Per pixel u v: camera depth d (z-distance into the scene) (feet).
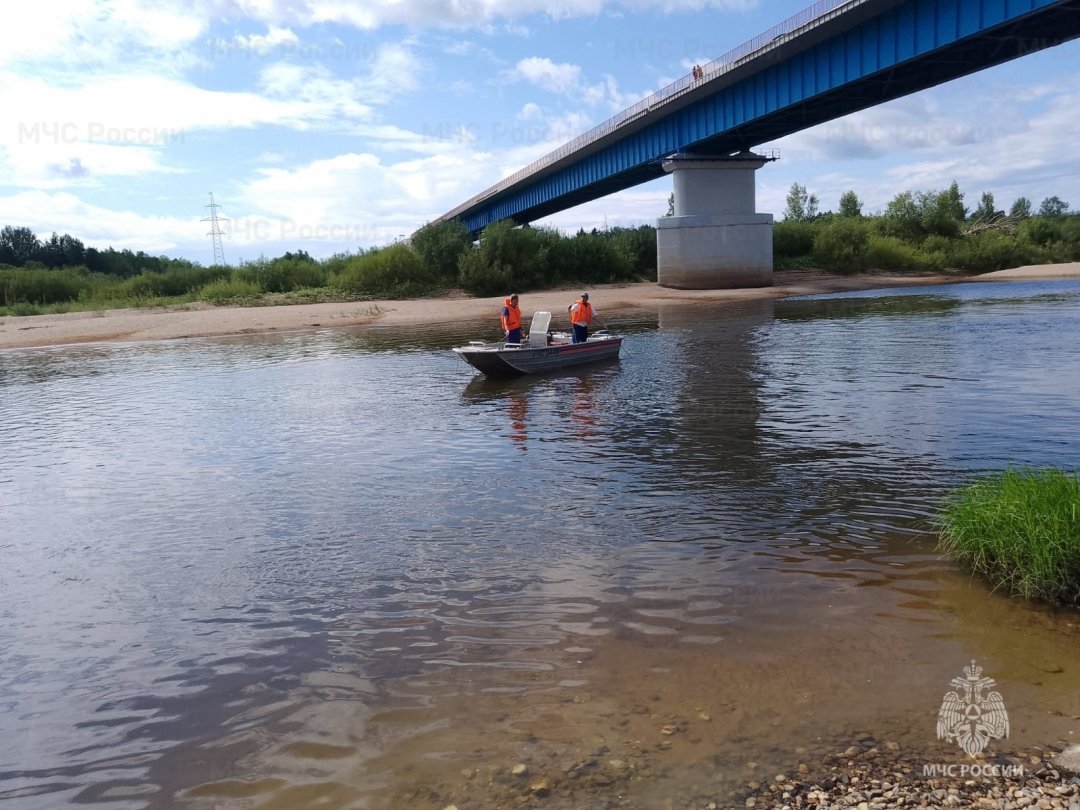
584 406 44.68
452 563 21.40
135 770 12.85
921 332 71.92
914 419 36.42
